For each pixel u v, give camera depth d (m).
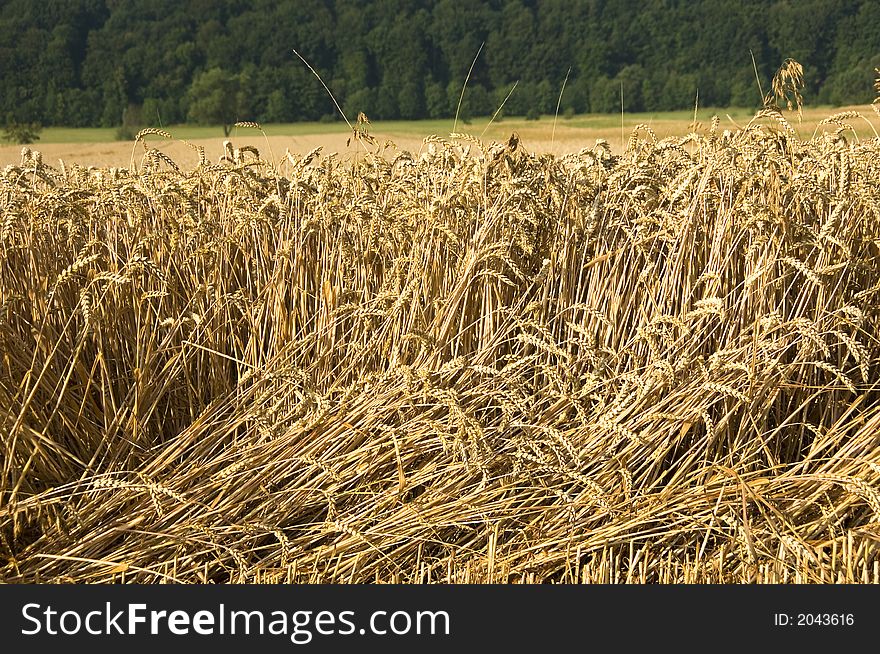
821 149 4.64
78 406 3.86
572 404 3.58
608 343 4.12
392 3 67.50
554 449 3.27
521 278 4.11
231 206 4.66
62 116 74.00
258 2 74.12
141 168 5.08
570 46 58.84
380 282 4.46
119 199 4.39
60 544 3.15
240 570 3.06
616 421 3.41
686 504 3.24
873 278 4.24
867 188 4.22
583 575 3.09
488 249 3.97
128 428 3.75
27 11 76.75
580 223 4.36
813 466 3.77
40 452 3.35
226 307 4.22
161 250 4.43
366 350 3.94
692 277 4.21
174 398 4.13
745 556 3.15
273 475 3.52
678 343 3.78
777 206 4.08
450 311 4.04
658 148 5.09
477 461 3.29
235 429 3.73
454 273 4.24
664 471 3.69
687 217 4.15
